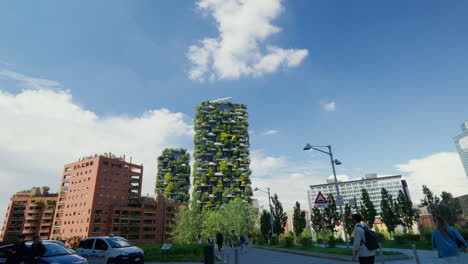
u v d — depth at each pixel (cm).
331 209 4181
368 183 19550
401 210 3350
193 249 1939
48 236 10319
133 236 9462
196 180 13938
